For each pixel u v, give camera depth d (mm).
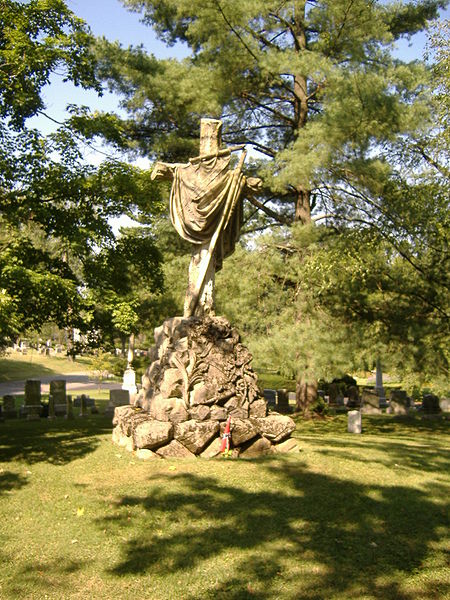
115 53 19344
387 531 6961
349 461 10031
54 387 20094
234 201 10984
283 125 21234
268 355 14672
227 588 5555
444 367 15977
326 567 5988
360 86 15211
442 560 6223
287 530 6863
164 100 19125
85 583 5652
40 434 13695
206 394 9914
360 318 16844
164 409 9688
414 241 15648
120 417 11031
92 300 14055
